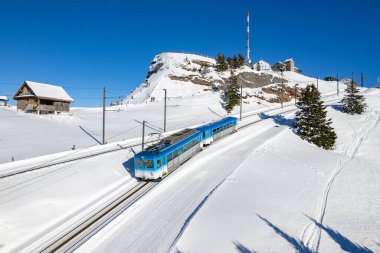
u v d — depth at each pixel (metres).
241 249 16.36
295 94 109.12
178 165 31.23
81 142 45.22
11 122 53.72
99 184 26.45
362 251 17.36
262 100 103.38
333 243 17.94
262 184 26.95
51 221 20.27
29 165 32.22
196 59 148.88
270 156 37.22
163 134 51.34
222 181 27.02
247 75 139.75
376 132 59.78
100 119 69.12
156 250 16.50
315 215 21.62
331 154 45.47
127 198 23.84
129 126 62.19
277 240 17.47
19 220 19.75
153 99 105.12
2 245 17.28
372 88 123.62
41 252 16.83
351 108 72.88
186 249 16.33
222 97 97.56
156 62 154.88
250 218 20.00
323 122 53.78
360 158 46.59
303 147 46.50
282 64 176.88
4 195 23.05
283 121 65.56
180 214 20.83
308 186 28.17
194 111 82.62
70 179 26.78
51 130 52.00
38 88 65.50
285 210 21.84
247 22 155.88
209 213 20.56
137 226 19.45
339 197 26.14
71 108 89.19
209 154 36.50
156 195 24.55
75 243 17.66
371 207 24.52
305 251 16.64
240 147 40.94
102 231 18.56
